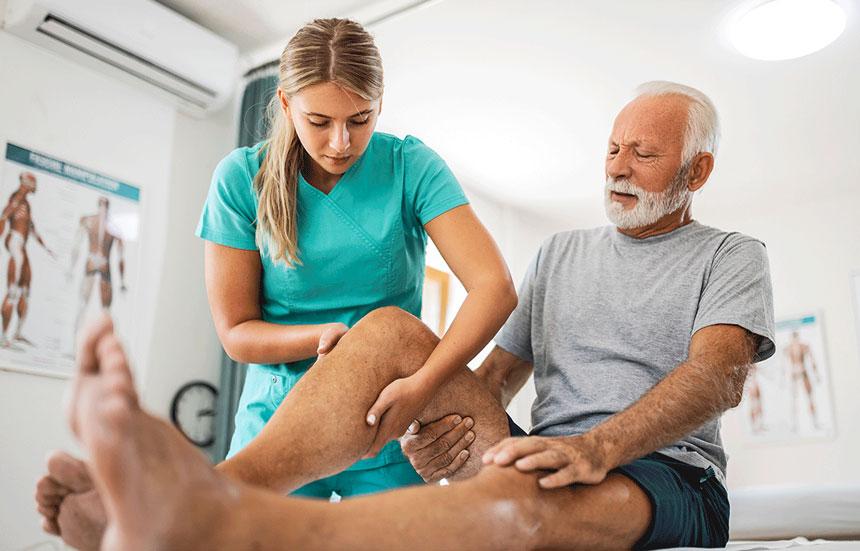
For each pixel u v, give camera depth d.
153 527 0.72
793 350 4.50
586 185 4.59
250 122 3.50
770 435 4.45
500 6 3.23
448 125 4.06
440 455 1.39
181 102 3.43
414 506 0.88
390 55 3.54
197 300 3.47
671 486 1.24
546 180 4.56
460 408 1.39
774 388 4.50
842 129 3.94
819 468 4.29
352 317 1.59
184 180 3.47
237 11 3.37
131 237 3.22
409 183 1.59
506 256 4.85
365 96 1.42
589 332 1.58
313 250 1.55
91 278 3.06
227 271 1.57
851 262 4.46
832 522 2.66
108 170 3.18
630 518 1.13
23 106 2.95
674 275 1.57
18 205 2.88
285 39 3.51
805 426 4.37
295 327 1.46
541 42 3.44
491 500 0.94
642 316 1.55
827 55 3.45
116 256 3.16
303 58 1.42
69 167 3.05
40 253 2.92
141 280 3.24
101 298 3.08
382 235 1.56
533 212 4.96
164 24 3.20
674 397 1.25
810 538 2.67
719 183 4.49
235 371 3.31
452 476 1.42
